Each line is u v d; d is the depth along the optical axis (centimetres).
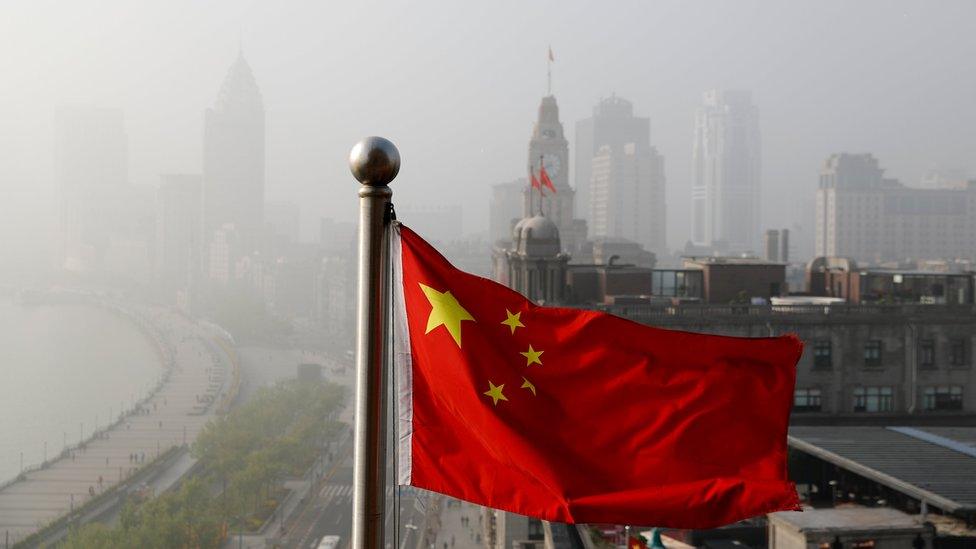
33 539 11725
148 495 13338
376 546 1096
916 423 8012
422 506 3228
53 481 15900
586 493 1184
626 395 1216
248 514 14038
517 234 9669
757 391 1202
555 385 1222
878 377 8050
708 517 1175
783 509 1156
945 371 8081
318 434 18288
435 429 1227
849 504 6231
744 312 8150
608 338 1229
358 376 1116
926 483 5109
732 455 1192
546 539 5631
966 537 4875
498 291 1249
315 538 12900
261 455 14600
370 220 1113
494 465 1205
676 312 8188
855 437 6425
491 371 1221
